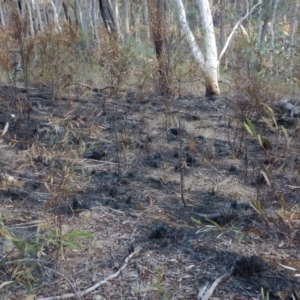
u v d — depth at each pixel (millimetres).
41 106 6062
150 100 6715
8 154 4277
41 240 2789
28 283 2268
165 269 2600
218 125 5801
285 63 9289
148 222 3131
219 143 5008
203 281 2500
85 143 4512
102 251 2760
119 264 2637
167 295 2352
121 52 6836
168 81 6133
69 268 2566
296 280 2545
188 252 2773
